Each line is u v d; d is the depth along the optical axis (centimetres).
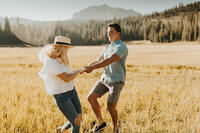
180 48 5969
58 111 404
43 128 331
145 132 327
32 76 1223
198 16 15438
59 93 273
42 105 457
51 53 263
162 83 943
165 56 3425
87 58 3167
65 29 15225
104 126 340
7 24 11175
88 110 422
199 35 11388
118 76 327
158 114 418
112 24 335
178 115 405
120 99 502
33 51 5028
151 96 553
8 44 10638
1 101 475
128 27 16350
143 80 1112
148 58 3045
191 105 450
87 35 15488
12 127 318
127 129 336
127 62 2398
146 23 17000
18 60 2781
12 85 745
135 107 452
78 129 289
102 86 351
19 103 456
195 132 328
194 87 764
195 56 3322
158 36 13100
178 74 1387
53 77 268
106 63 304
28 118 365
